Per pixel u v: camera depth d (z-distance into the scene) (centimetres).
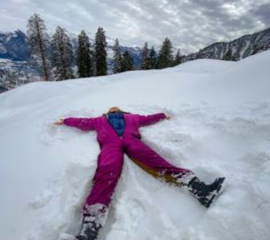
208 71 792
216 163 267
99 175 244
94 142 335
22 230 212
